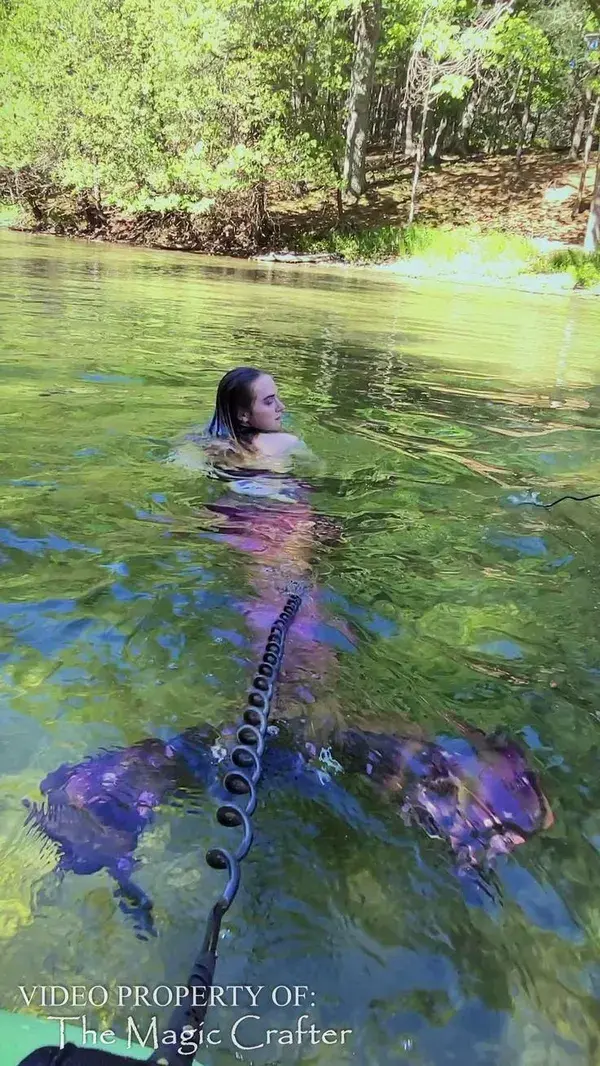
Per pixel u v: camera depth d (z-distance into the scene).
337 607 2.11
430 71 20.14
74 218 23.45
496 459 3.75
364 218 23.27
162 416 3.90
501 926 1.19
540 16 20.83
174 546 2.43
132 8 19.22
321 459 3.50
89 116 20.12
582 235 20.89
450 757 1.51
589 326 10.05
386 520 2.82
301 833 1.31
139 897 1.17
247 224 21.33
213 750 1.48
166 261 15.93
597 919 1.21
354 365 5.99
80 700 1.61
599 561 2.56
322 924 1.16
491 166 27.80
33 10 20.84
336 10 18.59
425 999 1.07
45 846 1.24
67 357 5.21
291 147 20.12
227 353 5.90
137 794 1.36
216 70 18.94
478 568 2.45
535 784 1.46
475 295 13.91
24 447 3.27
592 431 4.48
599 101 22.02
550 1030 1.04
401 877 1.25
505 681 1.80
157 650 1.82
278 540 2.54
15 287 8.95
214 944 1.08
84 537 2.44
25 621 1.91
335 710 1.62
